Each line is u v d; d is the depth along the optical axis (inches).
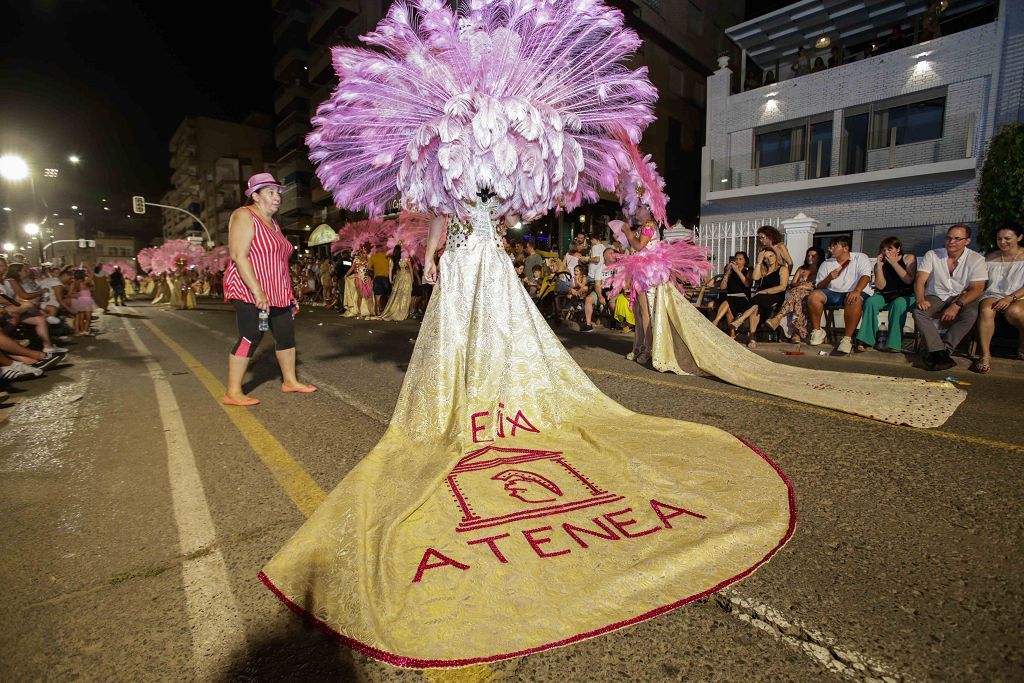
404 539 72.8
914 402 144.9
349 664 53.1
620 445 106.6
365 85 117.7
